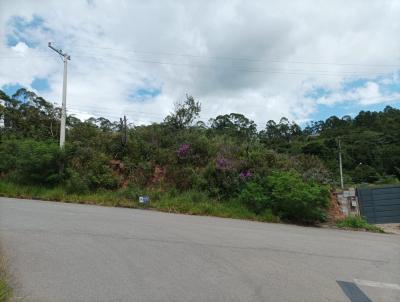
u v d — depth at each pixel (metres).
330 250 9.49
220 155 20.05
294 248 9.25
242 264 7.20
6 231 8.62
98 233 9.05
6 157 20.36
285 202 16.27
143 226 10.63
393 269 7.91
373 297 5.93
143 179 19.05
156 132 22.89
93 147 20.81
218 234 10.34
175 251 7.81
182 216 14.59
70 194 17.53
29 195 17.44
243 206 17.17
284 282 6.29
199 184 18.36
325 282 6.50
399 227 18.58
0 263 6.08
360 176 47.84
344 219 17.25
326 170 21.36
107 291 5.29
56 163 18.88
